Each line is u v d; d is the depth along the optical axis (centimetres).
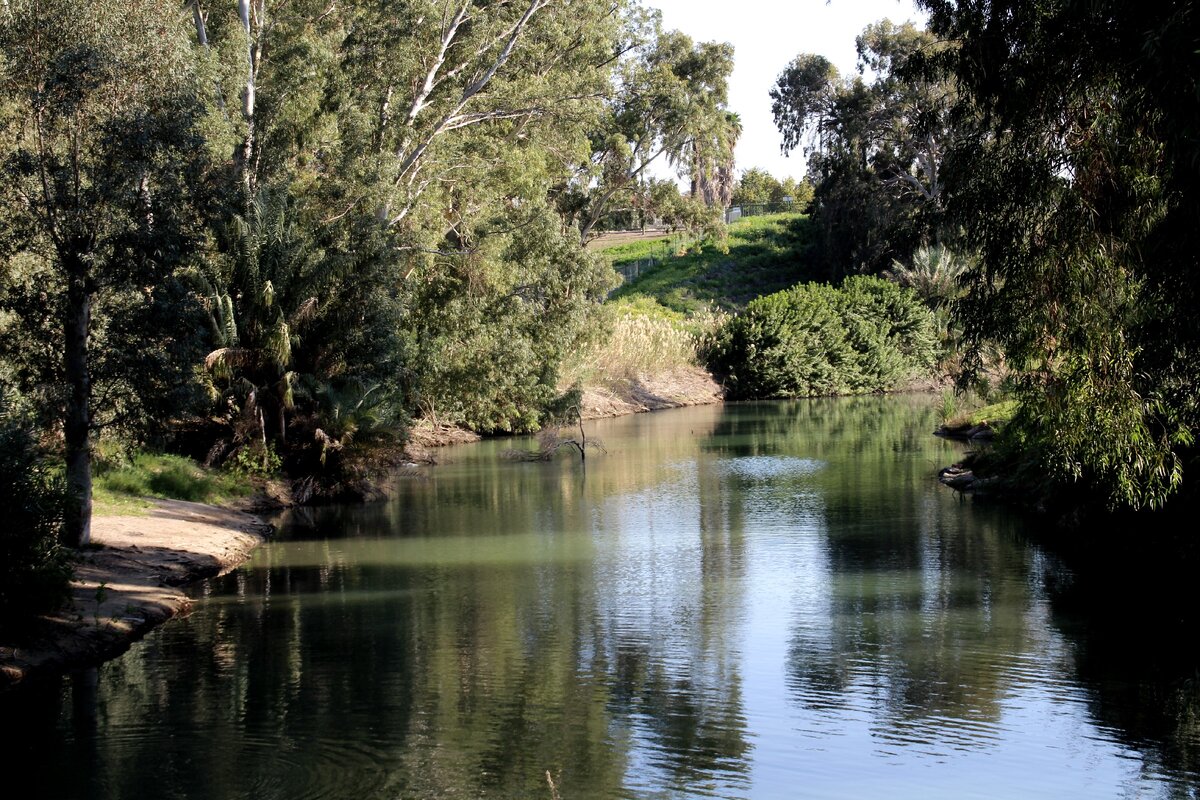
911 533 1761
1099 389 1112
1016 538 1691
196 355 1609
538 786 803
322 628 1263
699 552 1672
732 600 1367
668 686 1032
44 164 1438
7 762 856
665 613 1310
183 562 1559
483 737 904
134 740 900
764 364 5159
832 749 866
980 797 772
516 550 1733
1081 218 1084
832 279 6638
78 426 1488
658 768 833
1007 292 1156
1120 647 1124
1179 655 1094
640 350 4909
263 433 2322
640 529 1884
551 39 3622
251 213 2356
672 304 6681
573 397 3897
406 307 2783
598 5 3756
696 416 4281
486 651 1159
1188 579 1399
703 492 2286
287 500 2288
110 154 1445
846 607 1316
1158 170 1018
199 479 2131
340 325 2442
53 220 1431
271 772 832
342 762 852
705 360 5356
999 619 1241
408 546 1792
